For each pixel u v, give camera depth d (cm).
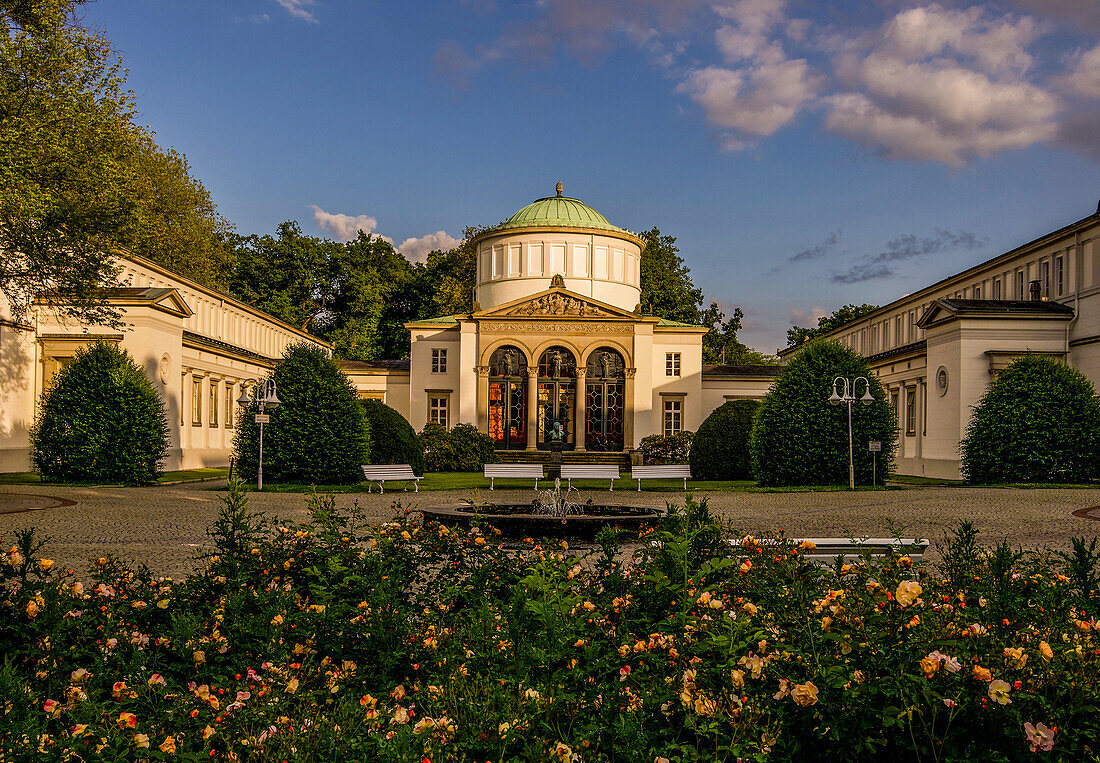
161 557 1398
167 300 4072
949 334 4072
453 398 5794
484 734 411
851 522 2016
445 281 7512
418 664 549
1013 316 3906
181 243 6166
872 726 414
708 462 3928
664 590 602
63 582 661
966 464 3478
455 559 752
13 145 2658
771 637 483
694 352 5731
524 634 524
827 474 3300
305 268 7719
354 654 575
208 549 1467
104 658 547
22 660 555
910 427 4894
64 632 565
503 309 5403
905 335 5831
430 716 432
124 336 3875
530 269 6025
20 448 3819
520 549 793
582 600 593
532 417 5366
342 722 433
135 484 3088
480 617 569
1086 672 430
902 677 412
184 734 433
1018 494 2709
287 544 764
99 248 2872
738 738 407
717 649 479
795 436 3303
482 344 5412
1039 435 3238
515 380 5431
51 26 2898
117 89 3045
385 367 6244
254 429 3216
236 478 786
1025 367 3359
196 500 2445
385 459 3709
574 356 5416
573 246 6019
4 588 614
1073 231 3897
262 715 450
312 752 407
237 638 576
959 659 438
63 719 470
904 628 464
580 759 403
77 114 2866
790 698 431
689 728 424
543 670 498
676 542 629
